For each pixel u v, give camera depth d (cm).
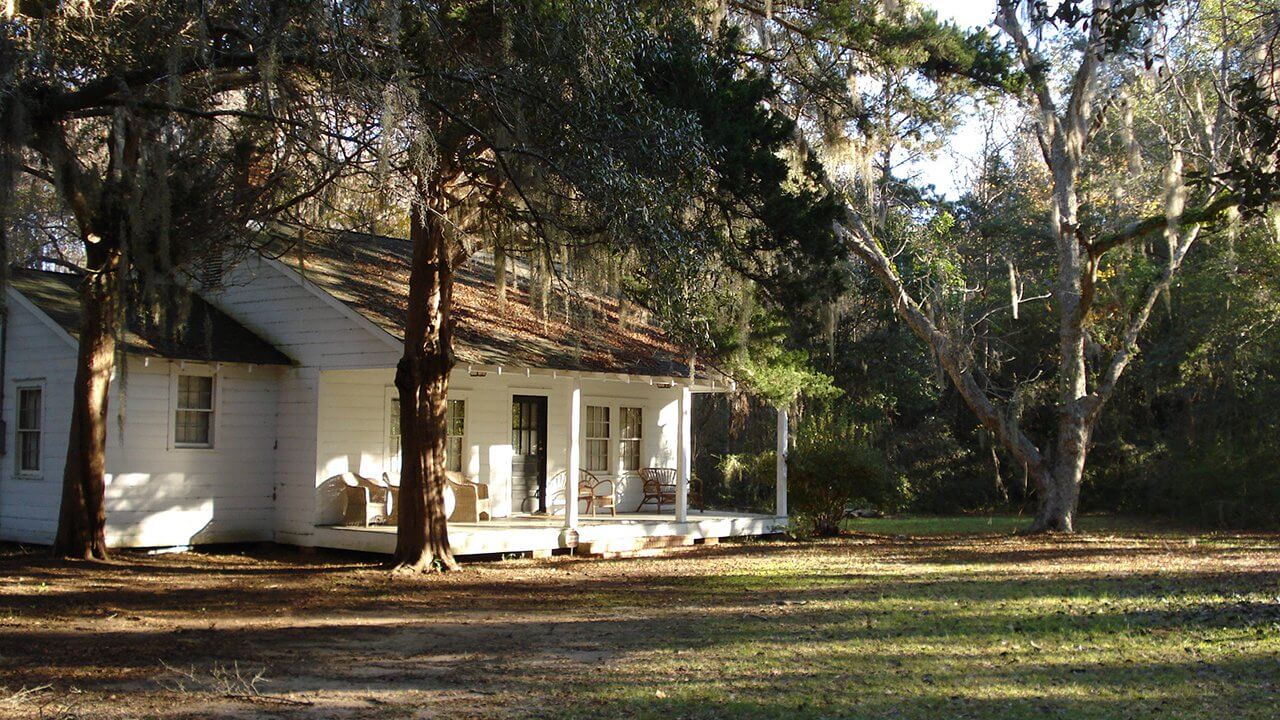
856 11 1591
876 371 3475
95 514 1591
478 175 1378
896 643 968
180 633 1033
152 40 1125
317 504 1747
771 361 2116
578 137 1190
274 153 1271
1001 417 2514
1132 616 1112
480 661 895
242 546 1789
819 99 1684
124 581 1398
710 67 1287
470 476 1942
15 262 1064
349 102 1123
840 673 836
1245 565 1662
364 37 1063
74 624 1077
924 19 1650
